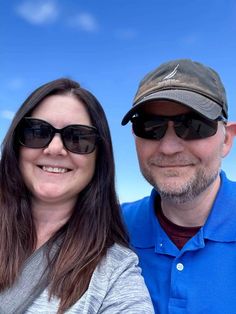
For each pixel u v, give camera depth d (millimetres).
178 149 444
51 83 459
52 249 450
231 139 493
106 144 482
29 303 407
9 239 461
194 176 451
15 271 431
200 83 453
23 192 485
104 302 400
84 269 422
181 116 439
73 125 451
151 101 435
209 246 449
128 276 419
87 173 473
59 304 401
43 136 450
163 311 445
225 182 490
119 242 476
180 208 464
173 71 466
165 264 466
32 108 457
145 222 512
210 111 436
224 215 458
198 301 429
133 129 481
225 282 430
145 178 488
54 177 460
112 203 493
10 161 478
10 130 473
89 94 469
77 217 473
